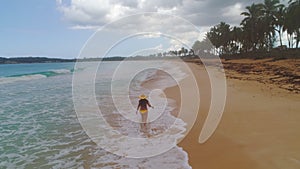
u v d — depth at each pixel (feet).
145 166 17.79
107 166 18.10
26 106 42.04
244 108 31.48
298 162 16.05
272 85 50.93
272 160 16.65
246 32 160.56
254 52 165.27
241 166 16.44
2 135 25.99
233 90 47.29
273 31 143.33
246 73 79.30
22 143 23.54
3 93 59.41
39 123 30.60
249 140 20.51
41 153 20.99
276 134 21.27
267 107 31.35
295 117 26.30
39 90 64.39
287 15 120.16
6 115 35.40
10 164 18.99
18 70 187.01
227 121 26.45
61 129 27.78
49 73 134.31
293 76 58.49
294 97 37.29
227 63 130.72
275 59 111.45
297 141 19.42
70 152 21.02
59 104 43.37
